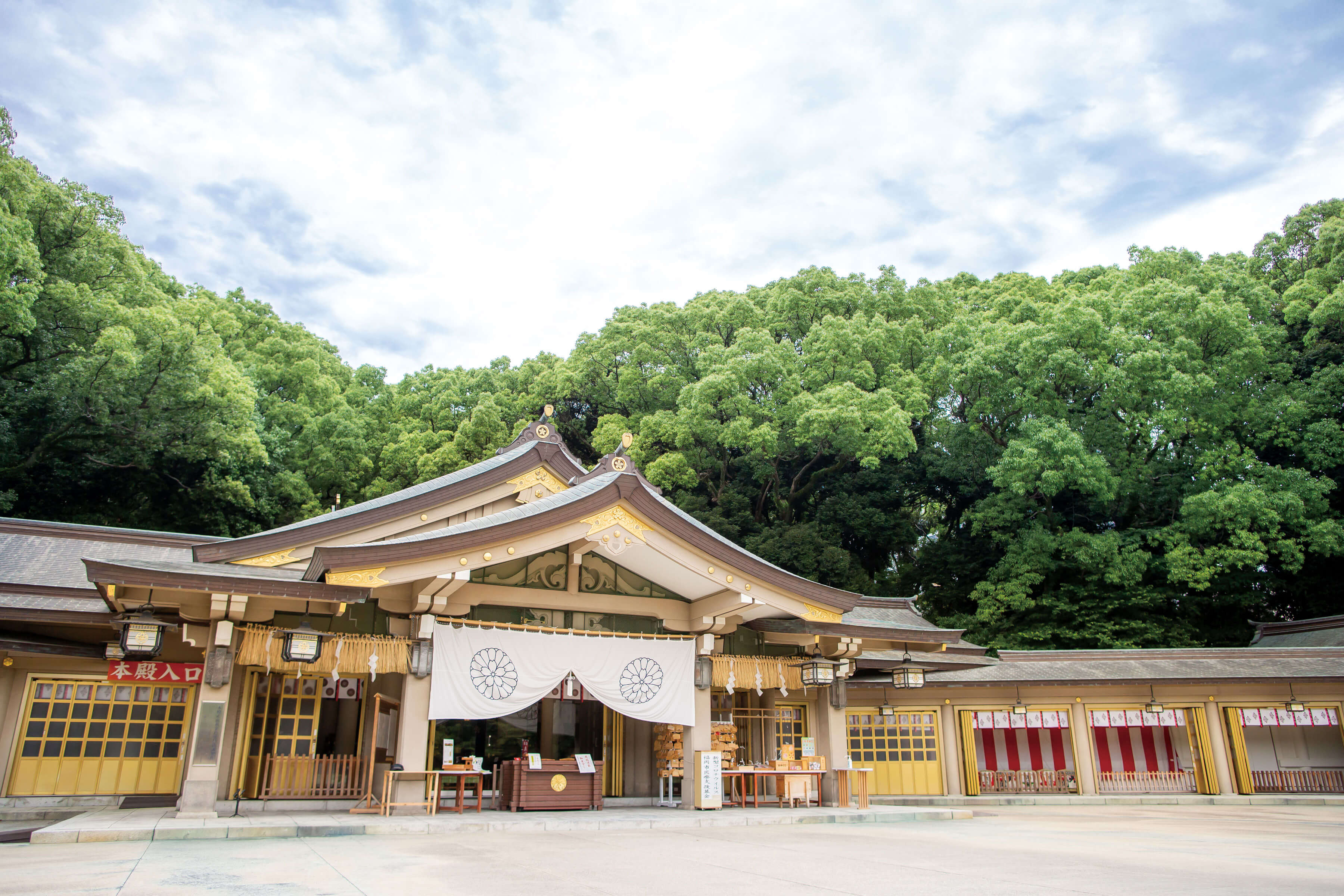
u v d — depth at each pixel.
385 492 38.41
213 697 11.30
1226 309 29.19
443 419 42.09
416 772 12.07
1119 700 21.30
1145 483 29.88
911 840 10.36
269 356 41.28
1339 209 35.84
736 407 33.41
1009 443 29.22
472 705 12.57
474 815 12.23
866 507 35.12
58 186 28.14
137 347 27.09
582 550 13.95
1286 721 21.25
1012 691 20.98
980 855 8.80
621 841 9.91
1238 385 30.19
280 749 13.15
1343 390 29.69
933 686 20.58
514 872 7.23
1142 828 12.93
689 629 15.02
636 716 13.66
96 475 31.92
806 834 11.09
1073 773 21.25
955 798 19.80
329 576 11.36
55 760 14.45
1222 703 21.25
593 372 39.16
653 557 13.59
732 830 11.65
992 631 30.16
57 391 26.25
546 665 13.21
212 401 28.59
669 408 38.38
